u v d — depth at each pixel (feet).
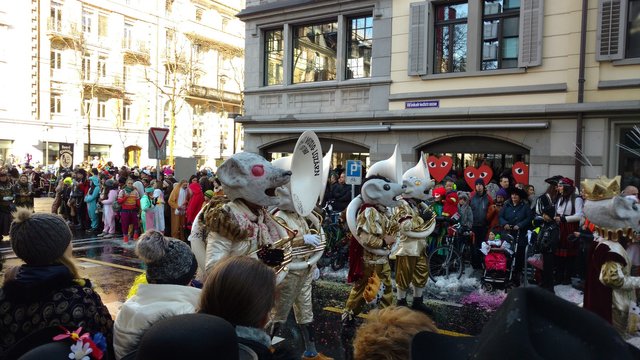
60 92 112.37
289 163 16.22
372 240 17.89
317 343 17.84
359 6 45.88
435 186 32.89
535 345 3.21
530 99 37.76
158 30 128.77
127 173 45.85
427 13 41.65
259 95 52.95
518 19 38.65
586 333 3.25
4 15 102.27
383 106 44.57
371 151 44.91
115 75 120.26
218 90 136.98
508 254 25.81
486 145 40.11
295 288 14.97
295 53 51.83
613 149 35.27
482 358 3.21
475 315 21.42
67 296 7.11
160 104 129.49
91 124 117.08
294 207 14.98
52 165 100.89
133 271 29.32
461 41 41.37
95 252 35.73
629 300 14.94
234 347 4.78
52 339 6.76
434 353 4.47
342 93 47.21
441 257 28.58
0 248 36.91
